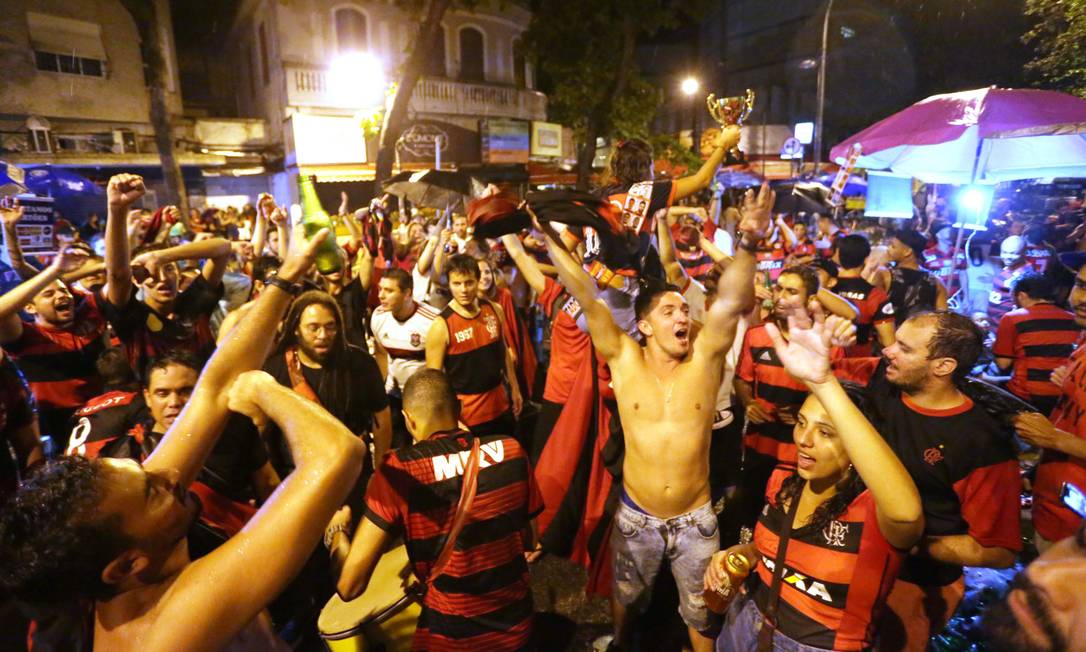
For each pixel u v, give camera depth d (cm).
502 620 244
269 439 316
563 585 384
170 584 114
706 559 274
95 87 1627
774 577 205
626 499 288
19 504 107
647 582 290
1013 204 1326
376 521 226
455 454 235
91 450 271
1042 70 1216
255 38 1881
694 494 274
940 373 216
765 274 636
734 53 3253
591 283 272
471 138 2048
